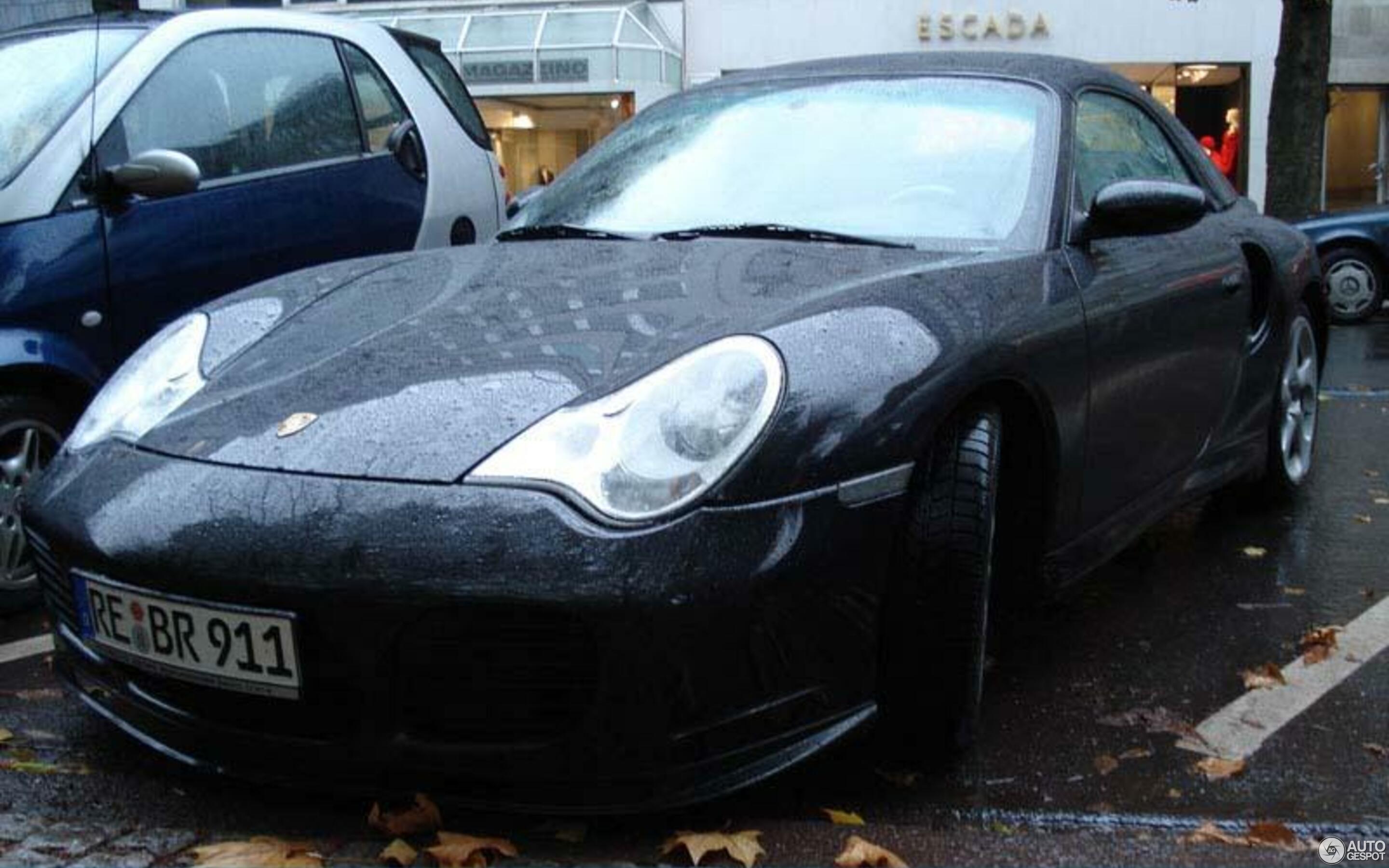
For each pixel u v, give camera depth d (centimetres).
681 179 346
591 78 2056
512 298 275
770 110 362
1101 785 258
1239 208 452
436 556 211
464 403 233
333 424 235
